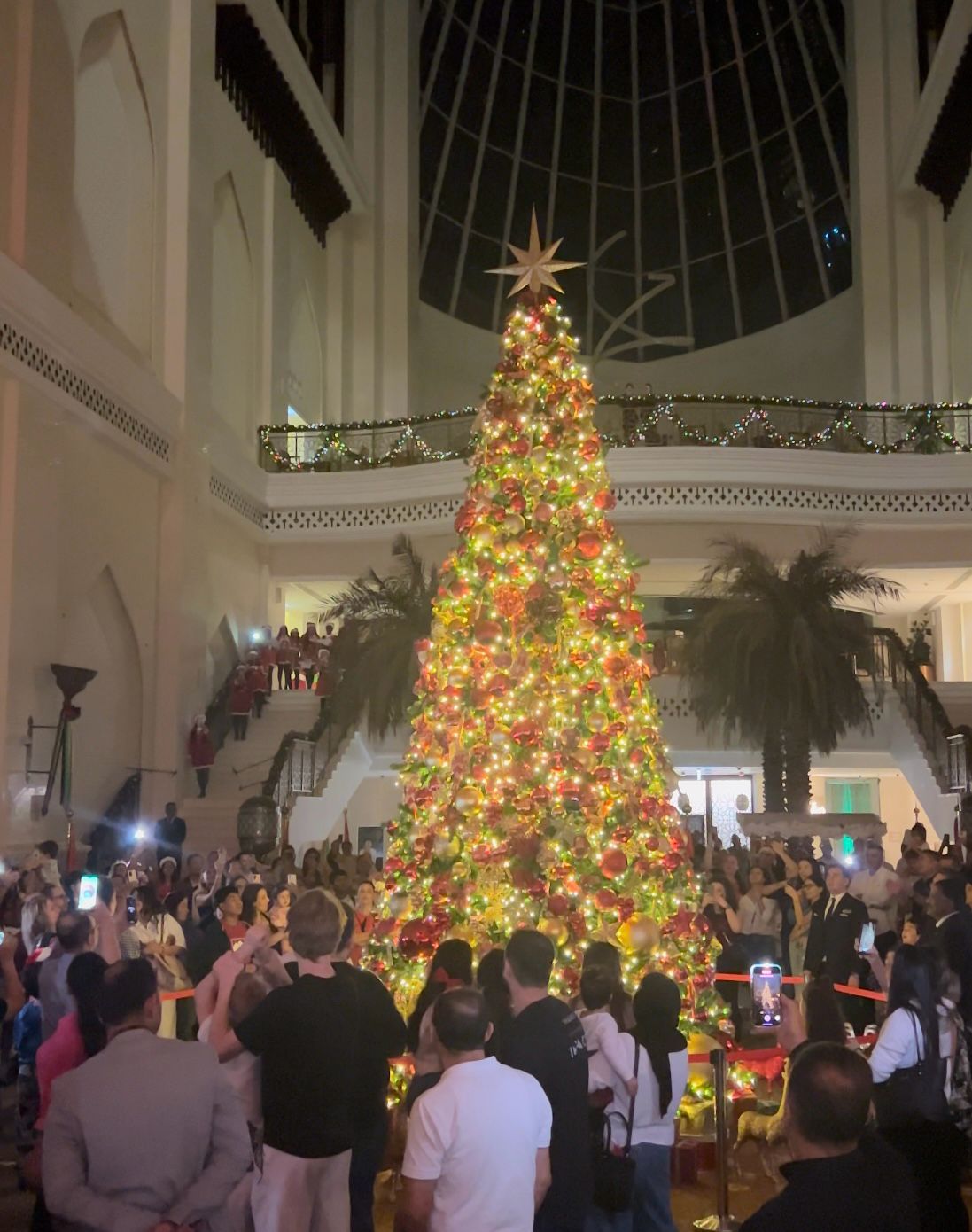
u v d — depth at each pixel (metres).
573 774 6.75
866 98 26.72
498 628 6.77
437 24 29.05
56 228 14.56
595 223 31.47
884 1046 4.23
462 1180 3.17
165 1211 2.97
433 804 7.00
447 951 5.04
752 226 30.30
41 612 13.84
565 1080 3.90
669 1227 4.55
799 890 10.38
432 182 29.58
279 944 7.09
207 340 19.48
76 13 15.35
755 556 17.94
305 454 23.06
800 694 16.78
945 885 6.56
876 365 26.02
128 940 7.77
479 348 30.61
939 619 27.14
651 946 6.48
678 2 30.11
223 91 21.38
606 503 7.08
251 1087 4.14
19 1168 6.44
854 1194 2.41
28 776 13.42
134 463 16.95
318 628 27.17
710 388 30.61
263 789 16.23
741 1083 6.75
